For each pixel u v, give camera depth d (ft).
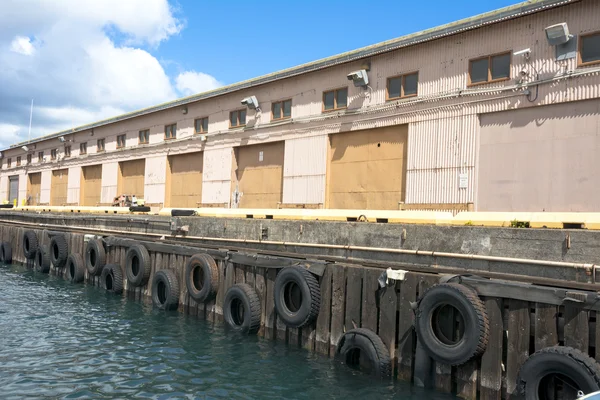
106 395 32.86
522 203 53.11
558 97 50.60
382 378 34.76
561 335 27.99
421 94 62.08
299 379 35.68
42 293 69.36
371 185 68.08
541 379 27.20
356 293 38.29
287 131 79.77
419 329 33.24
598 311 26.08
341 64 71.67
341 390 33.58
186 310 56.13
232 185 89.92
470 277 32.30
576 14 49.78
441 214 40.91
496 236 33.65
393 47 64.39
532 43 52.75
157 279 59.16
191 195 100.17
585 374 25.16
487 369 30.30
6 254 103.60
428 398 31.89
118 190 120.78
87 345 44.11
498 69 55.67
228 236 55.93
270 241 50.49
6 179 181.37
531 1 52.85
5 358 40.14
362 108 68.74
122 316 55.47
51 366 38.40
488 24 55.52
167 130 107.04
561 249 30.66
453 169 58.34
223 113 92.84
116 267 67.92
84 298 65.82
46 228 95.96
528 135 53.06
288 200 78.54
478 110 56.54
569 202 49.96
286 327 44.16
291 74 78.07
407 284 35.06
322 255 44.70
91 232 80.48
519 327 29.40
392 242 39.86
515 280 30.99
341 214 48.67
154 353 41.83
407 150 63.62
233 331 48.11
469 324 30.53
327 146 73.51
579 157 49.52
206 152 95.86
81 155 135.85
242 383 35.01
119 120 119.65
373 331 36.65
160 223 66.64
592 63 48.62
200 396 32.78
